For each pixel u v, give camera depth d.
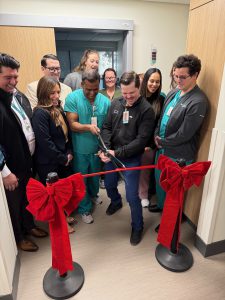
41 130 1.74
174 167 1.51
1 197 1.45
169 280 1.62
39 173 1.93
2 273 1.38
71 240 2.02
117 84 3.24
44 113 1.74
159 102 2.20
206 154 1.80
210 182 1.67
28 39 3.12
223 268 1.72
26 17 3.02
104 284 1.60
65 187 1.31
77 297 1.52
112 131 1.95
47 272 1.66
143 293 1.54
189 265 1.71
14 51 3.12
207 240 1.76
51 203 1.32
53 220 1.36
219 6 1.52
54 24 3.14
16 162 1.65
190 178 1.53
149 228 2.15
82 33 4.32
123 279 1.64
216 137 1.57
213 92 1.66
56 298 1.50
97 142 2.07
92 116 2.02
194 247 1.92
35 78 3.29
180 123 1.77
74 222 2.23
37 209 1.33
